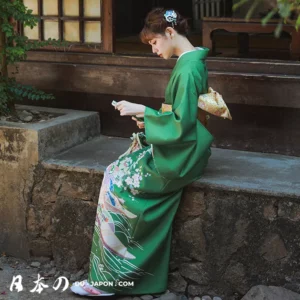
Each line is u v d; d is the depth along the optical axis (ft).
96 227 11.87
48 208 13.29
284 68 13.26
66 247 13.16
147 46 20.15
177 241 12.07
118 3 25.54
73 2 15.25
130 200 11.38
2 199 13.73
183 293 12.17
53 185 13.12
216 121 14.14
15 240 13.79
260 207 11.35
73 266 13.17
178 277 12.18
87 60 15.20
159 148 11.09
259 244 11.44
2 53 14.06
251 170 12.46
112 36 14.94
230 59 13.89
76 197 12.91
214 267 11.88
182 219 11.96
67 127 13.97
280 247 11.30
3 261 13.74
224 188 11.48
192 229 11.91
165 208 11.62
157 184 11.32
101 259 11.74
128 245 11.63
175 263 12.17
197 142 11.11
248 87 13.44
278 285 11.43
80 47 15.34
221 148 14.21
